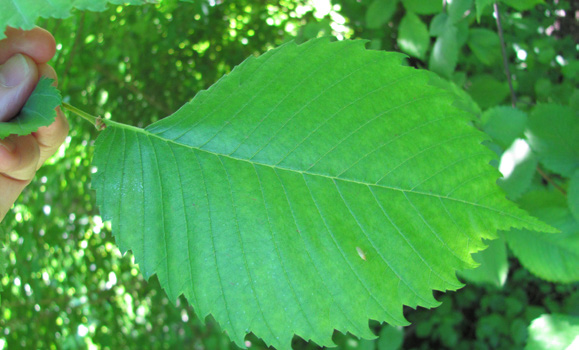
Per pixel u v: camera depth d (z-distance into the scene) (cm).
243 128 15
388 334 42
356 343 43
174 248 15
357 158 15
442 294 56
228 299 15
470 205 14
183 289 15
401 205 14
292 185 15
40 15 9
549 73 44
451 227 14
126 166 15
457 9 28
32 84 13
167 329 51
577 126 24
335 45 14
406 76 14
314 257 15
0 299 40
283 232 15
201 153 15
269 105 15
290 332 15
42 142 16
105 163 15
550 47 43
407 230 14
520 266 52
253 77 15
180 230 15
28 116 13
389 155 14
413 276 14
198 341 50
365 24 38
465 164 14
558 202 24
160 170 15
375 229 14
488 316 53
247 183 15
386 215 14
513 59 45
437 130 14
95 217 45
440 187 14
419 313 56
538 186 28
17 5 9
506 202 14
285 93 15
